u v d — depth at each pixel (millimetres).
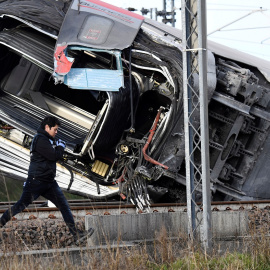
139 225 27531
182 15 28000
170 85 41719
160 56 41031
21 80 47438
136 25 42562
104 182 44031
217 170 48156
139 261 22078
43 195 26078
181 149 42656
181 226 28938
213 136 47625
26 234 26250
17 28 44312
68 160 43750
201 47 27156
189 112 27969
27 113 46281
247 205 43062
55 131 26281
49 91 48188
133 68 43156
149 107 45000
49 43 43000
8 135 46344
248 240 27047
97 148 41875
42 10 42438
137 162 42438
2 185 84188
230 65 47875
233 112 47281
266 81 49344
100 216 26156
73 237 25688
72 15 42344
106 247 23250
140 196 39875
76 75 40906
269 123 49156
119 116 41594
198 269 21875
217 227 29172
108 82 40750
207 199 27125
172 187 46781
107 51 40969
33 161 25625
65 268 20469
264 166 51688
